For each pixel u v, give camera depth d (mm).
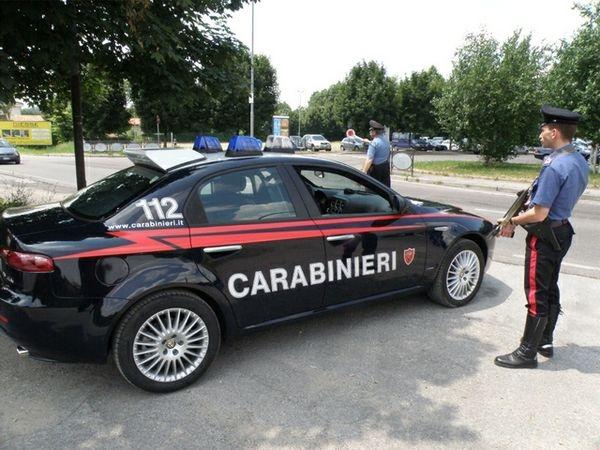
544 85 18656
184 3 5344
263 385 3230
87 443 2629
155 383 3066
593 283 5391
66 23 4945
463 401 3070
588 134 16406
